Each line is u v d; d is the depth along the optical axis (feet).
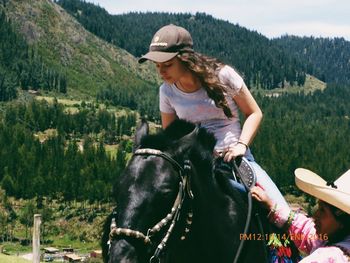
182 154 12.37
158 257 11.29
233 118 15.21
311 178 12.10
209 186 13.00
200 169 12.82
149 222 11.30
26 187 443.73
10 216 410.52
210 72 13.99
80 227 384.47
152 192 11.45
